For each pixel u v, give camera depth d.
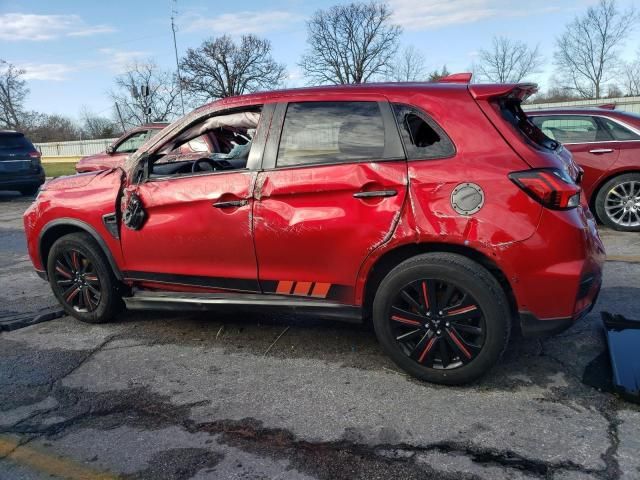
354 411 2.89
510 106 3.22
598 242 3.16
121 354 3.75
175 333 4.09
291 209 3.27
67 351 3.84
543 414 2.79
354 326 4.08
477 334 2.96
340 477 2.36
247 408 2.97
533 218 2.80
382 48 58.84
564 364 3.32
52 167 30.77
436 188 2.92
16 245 8.12
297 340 3.87
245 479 2.37
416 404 2.94
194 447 2.62
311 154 3.26
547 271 2.82
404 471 2.38
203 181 3.54
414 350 3.12
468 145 2.93
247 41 56.78
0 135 13.23
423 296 3.04
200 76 56.66
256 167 3.39
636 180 6.72
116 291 4.21
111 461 2.54
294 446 2.60
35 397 3.18
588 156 6.89
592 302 3.13
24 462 2.55
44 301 5.09
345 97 3.26
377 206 3.05
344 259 3.19
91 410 3.01
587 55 47.66
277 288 3.46
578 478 2.29
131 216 3.81
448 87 3.12
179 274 3.77
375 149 3.11
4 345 3.98
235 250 3.49
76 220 4.10
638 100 31.95
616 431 2.61
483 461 2.43
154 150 3.82
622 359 3.20
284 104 3.40
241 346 3.81
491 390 3.05
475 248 2.86
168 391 3.20
